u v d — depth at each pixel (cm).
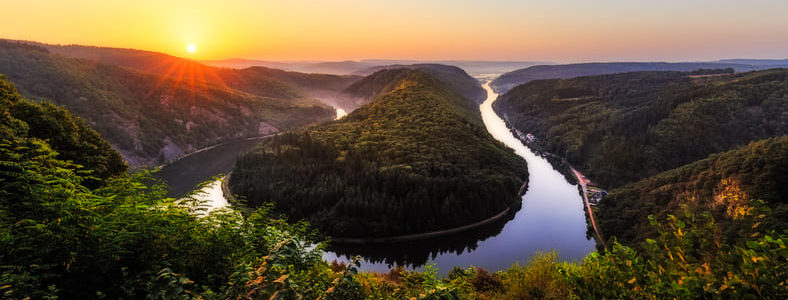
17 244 538
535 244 7362
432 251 7106
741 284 340
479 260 6781
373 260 6700
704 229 405
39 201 622
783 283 326
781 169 5531
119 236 576
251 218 862
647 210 6925
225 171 12581
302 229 910
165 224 715
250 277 413
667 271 405
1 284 464
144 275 582
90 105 15762
